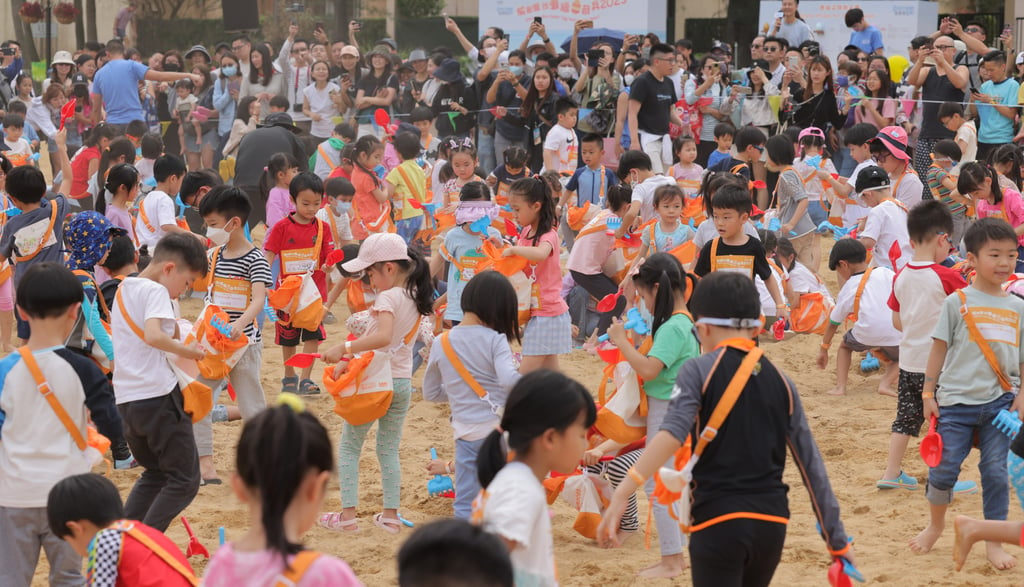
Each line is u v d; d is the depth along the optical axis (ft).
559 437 11.71
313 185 28.12
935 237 21.35
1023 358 18.75
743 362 13.44
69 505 13.48
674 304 18.47
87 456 15.78
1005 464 18.60
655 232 31.86
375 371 20.34
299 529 10.00
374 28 114.52
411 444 27.02
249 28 66.80
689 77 60.34
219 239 23.62
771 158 38.55
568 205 41.42
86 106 58.90
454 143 43.32
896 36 68.23
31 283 15.25
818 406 29.55
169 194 30.53
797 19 64.13
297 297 25.61
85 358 15.69
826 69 51.26
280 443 9.70
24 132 58.13
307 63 61.11
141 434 18.15
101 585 12.82
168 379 18.15
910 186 35.32
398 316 20.59
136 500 18.76
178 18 103.91
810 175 40.40
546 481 20.33
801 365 33.78
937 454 18.60
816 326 32.65
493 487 11.55
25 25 106.83
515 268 23.76
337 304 42.68
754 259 26.27
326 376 20.34
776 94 53.93
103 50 71.26
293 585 9.56
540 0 72.79
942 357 19.06
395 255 20.47
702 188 30.81
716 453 13.34
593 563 19.65
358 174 38.04
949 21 53.26
